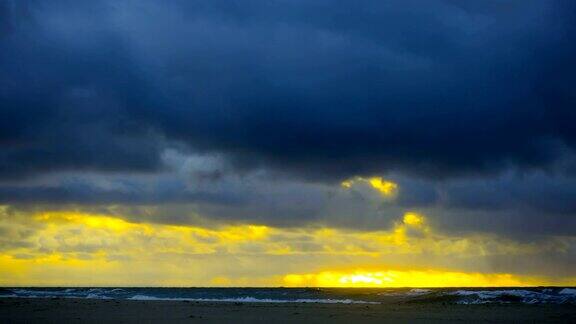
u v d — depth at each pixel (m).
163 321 33.59
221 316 37.28
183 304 51.97
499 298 56.50
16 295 78.94
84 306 47.09
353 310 43.28
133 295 80.19
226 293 83.56
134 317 36.12
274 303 55.97
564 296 55.41
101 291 91.69
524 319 35.41
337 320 34.41
